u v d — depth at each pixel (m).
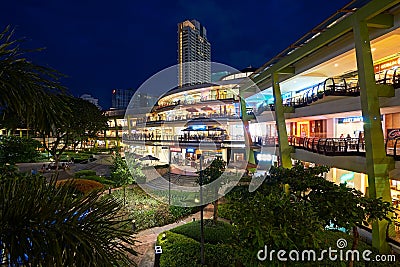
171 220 10.77
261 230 3.16
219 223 9.41
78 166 23.69
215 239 8.18
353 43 10.23
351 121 14.41
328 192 5.07
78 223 1.43
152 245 8.75
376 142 8.40
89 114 21.09
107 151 33.41
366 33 8.72
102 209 1.55
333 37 10.15
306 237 3.14
